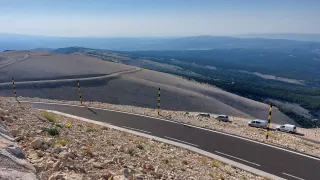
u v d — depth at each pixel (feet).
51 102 106.01
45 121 46.44
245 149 57.31
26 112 51.49
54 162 22.90
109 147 38.34
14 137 28.09
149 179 27.55
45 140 28.99
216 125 80.38
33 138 29.55
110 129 64.23
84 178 21.54
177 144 58.49
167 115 88.02
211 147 57.88
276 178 44.24
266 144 60.90
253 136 68.08
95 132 51.01
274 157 53.36
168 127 72.64
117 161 30.22
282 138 72.95
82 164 25.40
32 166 19.85
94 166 25.90
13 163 18.35
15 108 53.83
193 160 46.26
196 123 78.79
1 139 23.09
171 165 37.91
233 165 48.78
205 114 136.05
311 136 100.83
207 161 48.03
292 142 67.87
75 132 44.09
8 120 36.73
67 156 25.80
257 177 43.86
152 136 63.77
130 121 77.77
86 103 106.11
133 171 28.48
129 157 34.94
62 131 41.11
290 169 47.93
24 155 21.62
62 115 77.77
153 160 37.63
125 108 98.94
